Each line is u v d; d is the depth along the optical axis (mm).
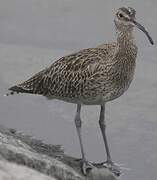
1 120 18703
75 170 15484
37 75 16484
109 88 15617
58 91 16172
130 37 15727
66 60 16094
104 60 15594
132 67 15844
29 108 19516
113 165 16312
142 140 17797
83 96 15852
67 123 18672
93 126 18578
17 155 13492
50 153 16141
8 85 21016
